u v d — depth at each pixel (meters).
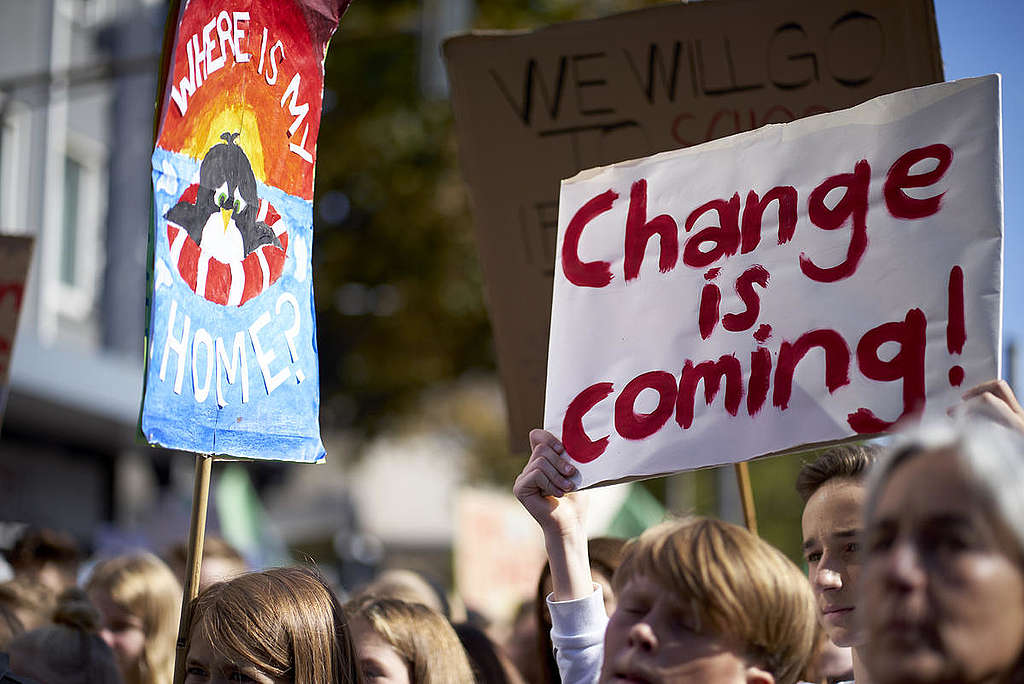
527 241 4.52
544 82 4.56
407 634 3.61
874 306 3.00
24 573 5.76
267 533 10.95
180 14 3.09
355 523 22.56
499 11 16.97
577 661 3.01
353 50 17.75
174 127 3.09
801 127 3.17
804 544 3.21
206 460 3.17
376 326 17.78
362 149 17.67
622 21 4.51
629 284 3.27
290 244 3.46
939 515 1.50
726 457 3.06
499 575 9.98
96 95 16.02
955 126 2.99
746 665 2.17
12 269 4.96
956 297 2.92
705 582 2.15
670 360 3.17
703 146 3.27
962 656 1.48
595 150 4.51
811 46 4.29
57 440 16.00
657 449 3.11
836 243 3.07
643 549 2.25
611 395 3.19
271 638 2.99
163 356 3.03
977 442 1.52
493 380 18.44
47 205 15.02
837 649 3.79
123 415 15.64
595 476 3.13
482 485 19.52
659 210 3.29
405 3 17.80
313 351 3.51
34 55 14.91
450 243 17.64
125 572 4.91
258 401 3.31
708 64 4.41
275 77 3.43
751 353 3.10
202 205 3.17
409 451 20.45
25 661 3.94
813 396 3.02
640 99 4.48
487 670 4.41
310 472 22.81
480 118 4.59
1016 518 1.47
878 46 4.20
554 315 3.31
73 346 15.32
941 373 2.91
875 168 3.06
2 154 14.42
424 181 17.67
